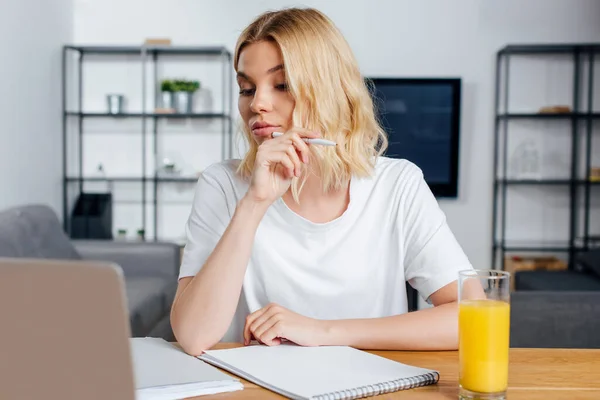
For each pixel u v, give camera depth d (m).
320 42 1.22
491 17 4.79
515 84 4.81
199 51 4.68
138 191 4.90
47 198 4.37
